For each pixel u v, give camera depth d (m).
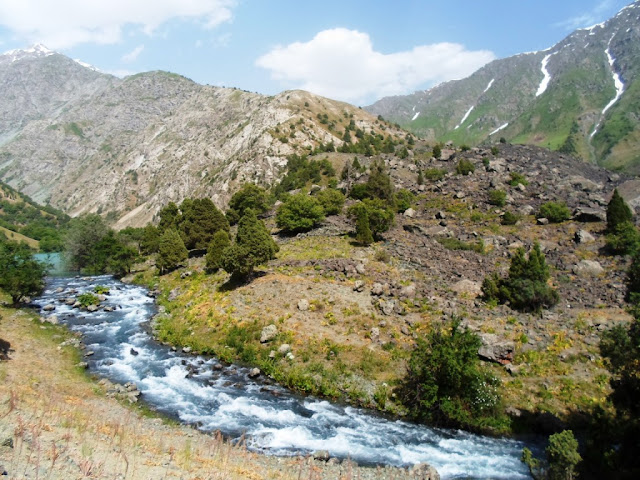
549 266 46.97
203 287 47.28
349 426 23.69
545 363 28.72
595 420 18.83
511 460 20.86
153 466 14.50
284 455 20.20
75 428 16.98
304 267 46.41
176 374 29.86
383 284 40.75
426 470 18.95
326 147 161.50
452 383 23.95
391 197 76.25
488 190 78.69
